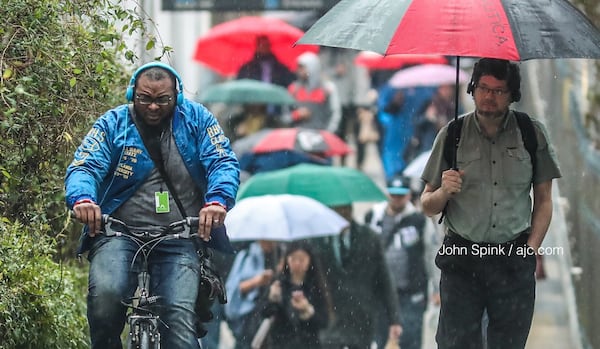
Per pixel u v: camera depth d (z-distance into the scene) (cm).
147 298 1678
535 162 1936
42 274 2011
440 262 1962
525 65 4519
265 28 4966
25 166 1945
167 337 1705
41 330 1973
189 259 1748
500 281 1936
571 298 3394
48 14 1889
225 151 1773
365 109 5106
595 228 3219
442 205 1933
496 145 1930
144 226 1755
